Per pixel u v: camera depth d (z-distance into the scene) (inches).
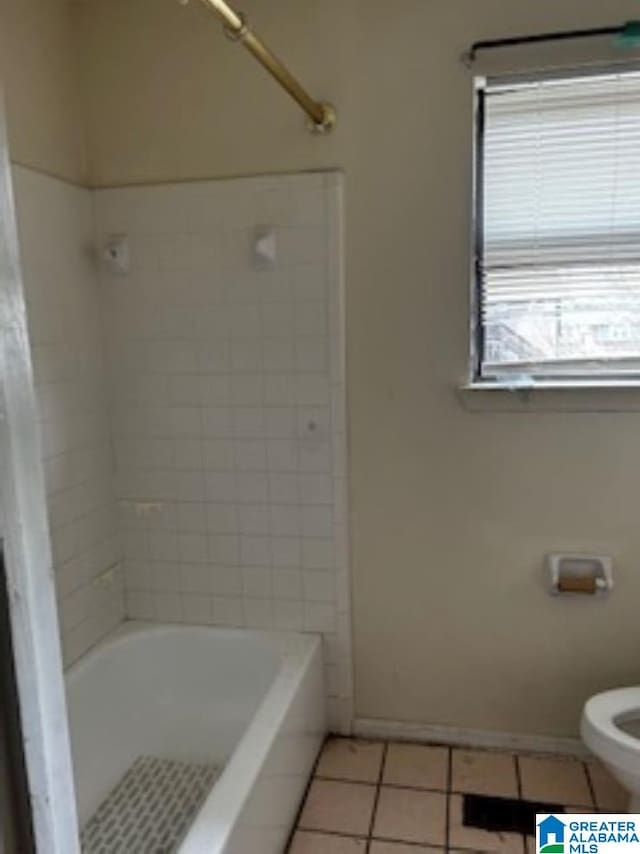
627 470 75.4
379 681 85.7
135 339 84.0
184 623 89.2
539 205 74.6
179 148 79.4
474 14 70.9
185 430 84.7
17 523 19.1
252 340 81.1
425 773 79.4
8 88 68.4
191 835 53.4
